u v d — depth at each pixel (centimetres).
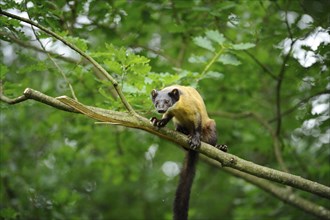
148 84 745
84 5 936
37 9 767
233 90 1175
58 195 1128
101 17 958
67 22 934
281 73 966
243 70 1125
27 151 1314
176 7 930
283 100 1227
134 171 1312
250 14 1054
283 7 964
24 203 1167
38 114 1314
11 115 1299
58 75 900
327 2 830
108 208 1609
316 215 974
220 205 1521
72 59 930
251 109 1246
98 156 1380
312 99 1016
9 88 871
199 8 889
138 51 1013
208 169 1550
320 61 868
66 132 1215
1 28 791
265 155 1288
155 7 982
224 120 1209
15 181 1226
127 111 699
